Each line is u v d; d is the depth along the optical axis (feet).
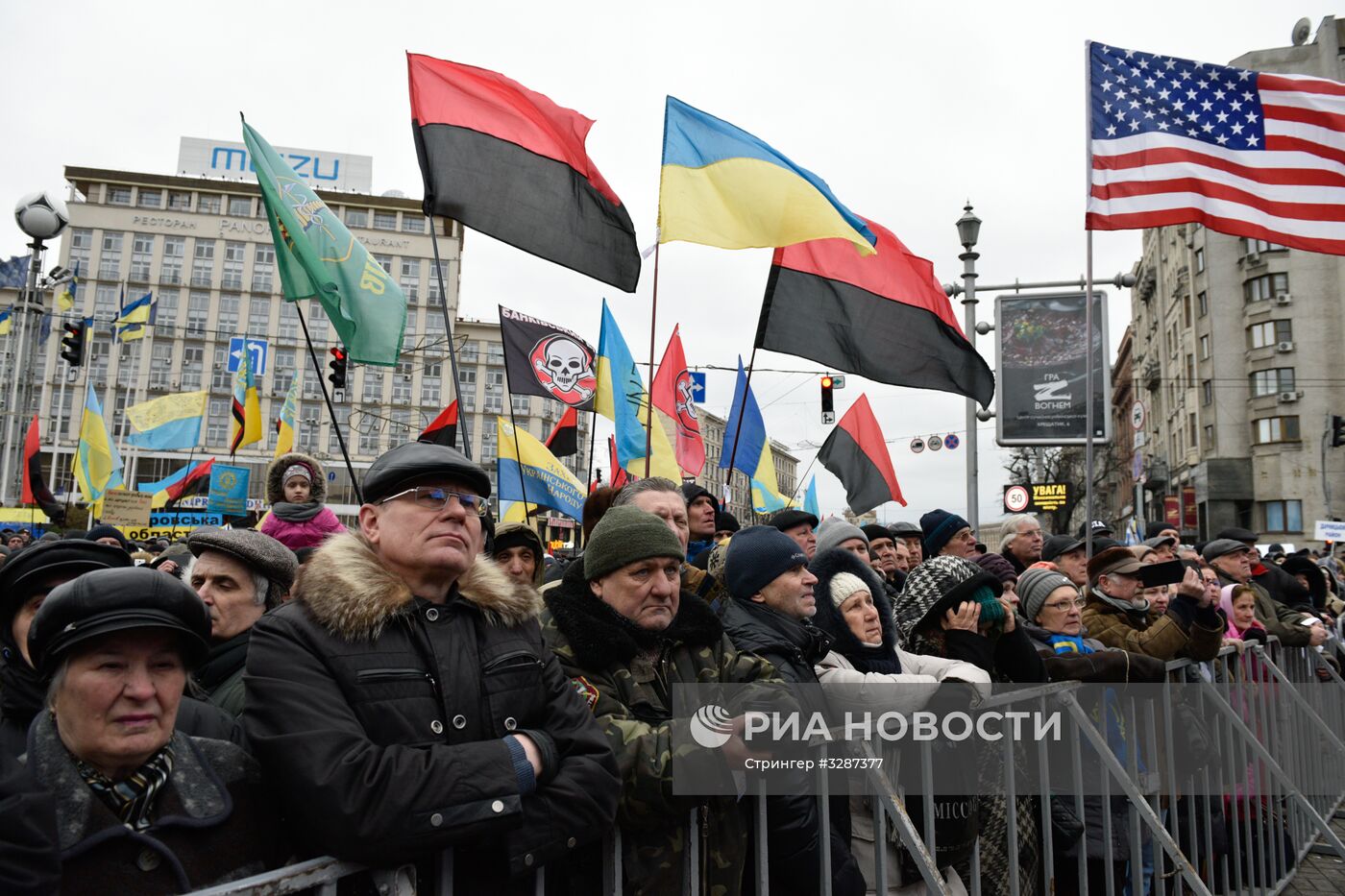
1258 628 18.78
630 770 7.53
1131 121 21.91
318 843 5.97
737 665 8.94
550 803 6.64
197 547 9.22
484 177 15.57
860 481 28.53
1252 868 14.74
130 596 5.54
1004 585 15.83
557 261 15.92
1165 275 152.56
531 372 24.31
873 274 18.90
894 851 9.59
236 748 6.27
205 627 5.89
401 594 6.85
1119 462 161.89
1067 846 11.41
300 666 6.44
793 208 16.22
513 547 13.98
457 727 6.70
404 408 205.87
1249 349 126.31
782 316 18.40
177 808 5.71
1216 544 22.03
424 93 15.65
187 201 203.62
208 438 196.95
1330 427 115.85
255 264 204.95
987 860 10.30
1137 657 13.19
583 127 16.58
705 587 11.88
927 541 19.63
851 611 10.60
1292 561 29.17
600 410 25.00
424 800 6.01
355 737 6.17
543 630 8.71
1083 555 19.19
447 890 6.50
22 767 5.18
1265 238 21.15
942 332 19.19
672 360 30.50
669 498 11.91
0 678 7.13
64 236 197.36
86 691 5.45
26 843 4.87
